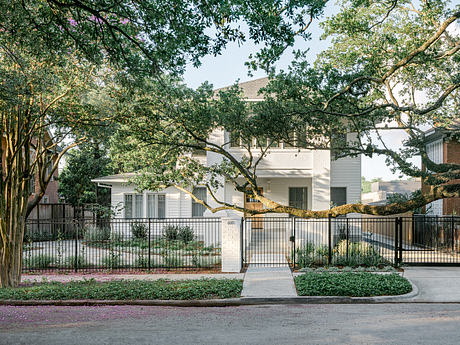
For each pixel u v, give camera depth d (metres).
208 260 16.38
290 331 8.20
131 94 11.21
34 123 13.12
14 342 7.59
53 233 28.70
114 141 15.46
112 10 9.27
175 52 9.42
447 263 15.58
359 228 21.41
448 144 23.19
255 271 14.93
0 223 13.13
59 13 9.08
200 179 15.42
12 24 9.09
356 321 8.98
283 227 23.08
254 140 22.28
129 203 25.23
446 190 11.55
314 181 21.58
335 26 14.23
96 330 8.41
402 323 8.74
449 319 9.08
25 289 12.33
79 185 32.62
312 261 15.77
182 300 11.09
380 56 13.49
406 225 23.84
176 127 14.45
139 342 7.51
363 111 13.70
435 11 13.85
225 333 8.09
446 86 17.28
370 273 13.45
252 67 10.36
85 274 15.06
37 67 12.04
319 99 13.60
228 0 8.47
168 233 22.34
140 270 15.55
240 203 24.22
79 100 13.74
